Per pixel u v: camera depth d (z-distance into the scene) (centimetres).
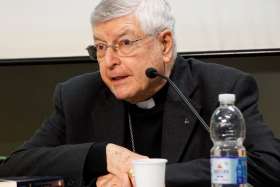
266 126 301
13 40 523
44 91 523
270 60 498
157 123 327
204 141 307
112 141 326
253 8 497
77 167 273
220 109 286
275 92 498
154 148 326
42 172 285
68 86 362
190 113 313
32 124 526
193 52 501
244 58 500
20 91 526
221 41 500
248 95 319
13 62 520
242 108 308
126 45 291
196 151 307
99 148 278
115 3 288
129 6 288
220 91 317
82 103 346
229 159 208
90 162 274
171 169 259
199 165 262
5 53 524
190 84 324
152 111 326
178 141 309
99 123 334
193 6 503
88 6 514
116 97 314
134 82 297
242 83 320
